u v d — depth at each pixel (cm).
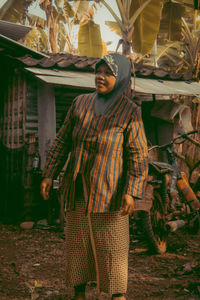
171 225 404
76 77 550
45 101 584
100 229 208
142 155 205
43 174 227
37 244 461
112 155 202
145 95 696
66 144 226
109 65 201
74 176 205
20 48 561
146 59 1093
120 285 210
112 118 203
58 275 340
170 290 294
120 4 657
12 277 332
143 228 409
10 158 648
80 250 216
